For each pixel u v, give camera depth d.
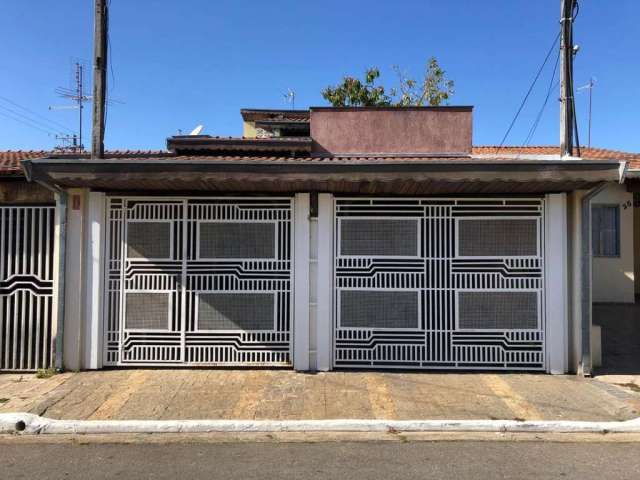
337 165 6.52
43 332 7.70
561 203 7.55
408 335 7.70
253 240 7.79
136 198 7.76
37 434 5.68
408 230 7.77
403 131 11.67
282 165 6.56
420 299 7.71
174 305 7.76
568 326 7.64
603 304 14.18
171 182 6.93
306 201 7.69
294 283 7.71
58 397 6.53
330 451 5.13
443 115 11.66
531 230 7.66
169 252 7.77
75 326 7.65
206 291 7.76
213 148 11.87
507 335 7.64
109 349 7.76
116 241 7.78
